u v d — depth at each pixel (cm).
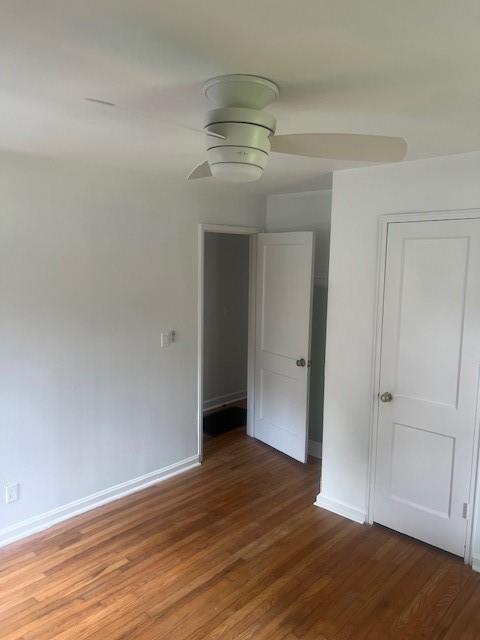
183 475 397
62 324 310
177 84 159
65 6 110
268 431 455
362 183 305
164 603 249
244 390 598
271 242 429
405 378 298
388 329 302
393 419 306
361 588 263
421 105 178
